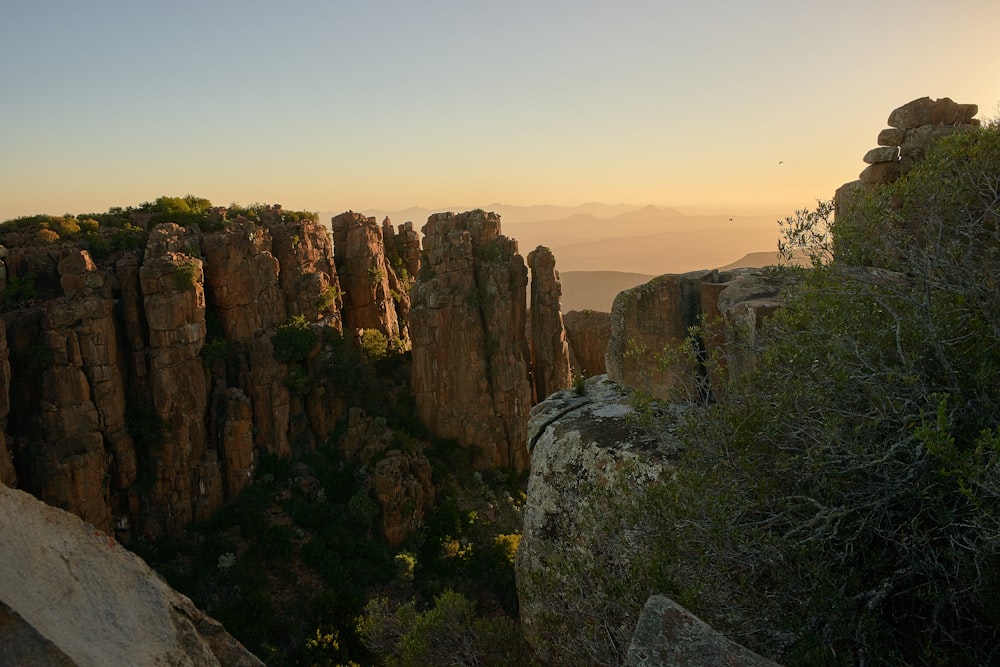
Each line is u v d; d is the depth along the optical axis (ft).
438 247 207.72
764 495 27.78
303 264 202.59
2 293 149.59
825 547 26.63
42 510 15.46
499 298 206.69
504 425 206.90
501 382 204.74
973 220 33.55
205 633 18.13
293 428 187.83
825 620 23.76
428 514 174.81
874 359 29.12
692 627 17.28
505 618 48.57
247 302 183.11
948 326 28.17
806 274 35.12
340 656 131.64
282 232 199.93
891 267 34.01
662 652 16.76
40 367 145.07
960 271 30.30
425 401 205.46
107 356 151.74
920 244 35.53
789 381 30.42
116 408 153.48
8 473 135.64
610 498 39.68
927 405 26.07
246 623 133.90
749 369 38.99
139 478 157.58
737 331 41.63
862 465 25.22
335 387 197.16
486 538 171.42
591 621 34.40
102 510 148.25
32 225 171.53
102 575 15.81
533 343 220.02
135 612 16.01
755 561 26.32
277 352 183.93
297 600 143.54
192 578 145.18
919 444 24.47
